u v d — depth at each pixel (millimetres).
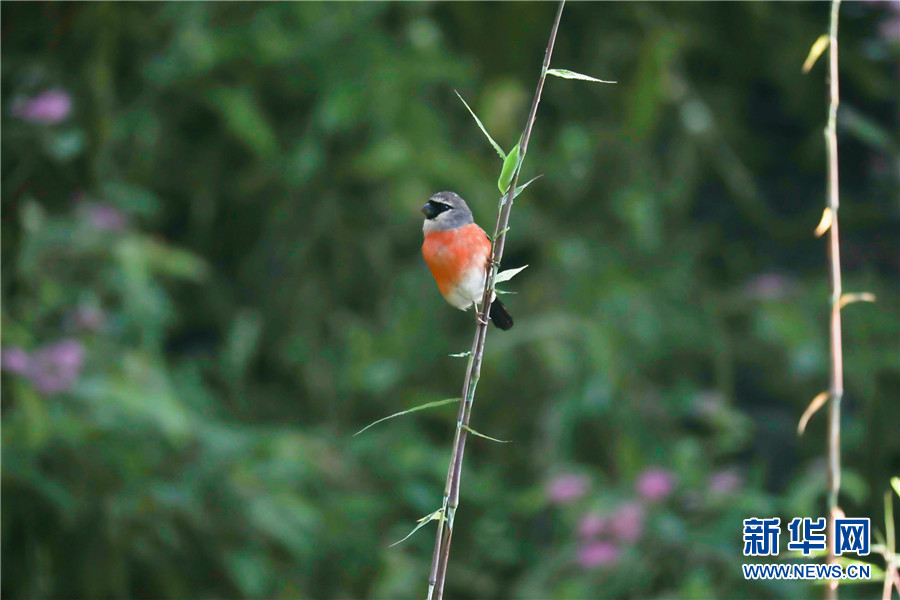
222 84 10938
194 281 11625
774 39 11461
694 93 11344
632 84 10719
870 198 11656
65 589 8180
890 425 9891
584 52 11422
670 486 8188
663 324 10641
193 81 10781
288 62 10844
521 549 9734
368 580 9250
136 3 10500
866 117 11461
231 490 8750
